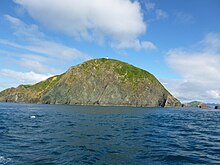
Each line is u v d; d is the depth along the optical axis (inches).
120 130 1363.2
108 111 3838.6
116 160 661.3
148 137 1114.7
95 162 634.2
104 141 967.6
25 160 636.7
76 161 637.9
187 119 2532.0
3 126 1451.8
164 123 1934.1
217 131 1418.6
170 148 852.0
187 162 661.9
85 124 1652.3
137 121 2069.4
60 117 2321.6
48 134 1130.7
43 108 4530.0
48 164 603.2
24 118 2148.1
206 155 751.7
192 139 1085.8
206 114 3909.9
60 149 786.2
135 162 645.3
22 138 1003.3
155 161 662.5
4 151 741.9
